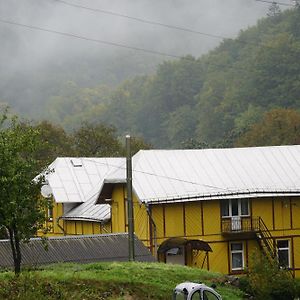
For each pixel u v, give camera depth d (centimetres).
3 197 3180
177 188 5803
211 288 3228
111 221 6156
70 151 11062
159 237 5688
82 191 6919
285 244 6156
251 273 4066
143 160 5994
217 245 5906
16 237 3294
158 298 3522
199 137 18800
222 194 5859
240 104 17962
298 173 6241
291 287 3984
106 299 3344
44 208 3353
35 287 3172
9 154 3206
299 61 17025
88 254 4656
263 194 5975
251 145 12369
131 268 4031
